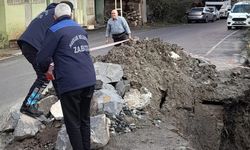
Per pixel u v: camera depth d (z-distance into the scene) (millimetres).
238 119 10359
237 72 12203
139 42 11359
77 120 5645
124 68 9133
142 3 43250
